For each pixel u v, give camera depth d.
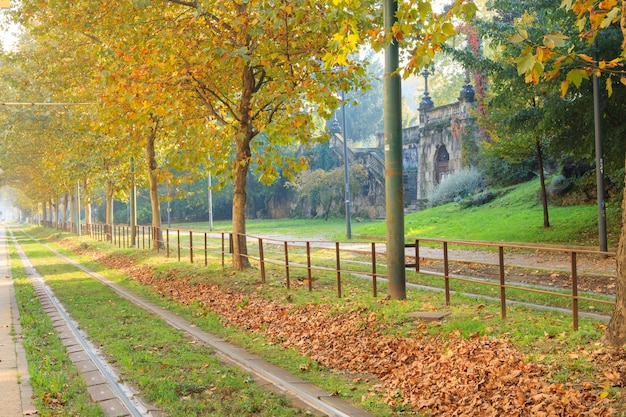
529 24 25.03
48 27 23.95
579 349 7.84
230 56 15.78
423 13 8.32
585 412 6.21
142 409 7.66
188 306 16.53
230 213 94.12
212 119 20.52
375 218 62.75
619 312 7.68
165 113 17.45
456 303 12.08
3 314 16.31
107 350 11.16
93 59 27.25
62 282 23.81
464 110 47.28
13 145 46.91
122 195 45.59
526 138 27.41
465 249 25.50
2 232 97.69
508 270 18.08
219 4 17.33
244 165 19.62
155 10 20.22
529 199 35.59
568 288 14.47
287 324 12.77
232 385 8.63
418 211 47.81
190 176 22.05
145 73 17.56
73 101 33.97
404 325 10.75
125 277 24.94
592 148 23.23
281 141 18.50
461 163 47.56
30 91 37.12
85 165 38.44
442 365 8.53
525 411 6.59
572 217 28.67
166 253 30.25
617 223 25.50
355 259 24.33
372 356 9.87
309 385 8.92
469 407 7.10
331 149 72.06
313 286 16.31
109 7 20.08
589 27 21.09
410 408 7.65
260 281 17.59
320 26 15.50
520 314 10.52
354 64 17.72
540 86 25.42
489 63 26.89
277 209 85.62
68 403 8.03
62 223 78.19
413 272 18.61
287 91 16.39
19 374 9.48
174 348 11.19
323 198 65.44
